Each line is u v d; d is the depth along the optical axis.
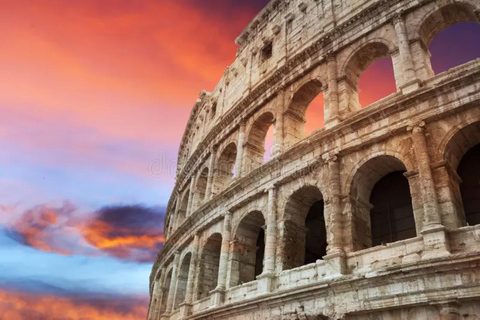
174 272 45.91
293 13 43.09
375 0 34.00
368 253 23.80
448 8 28.48
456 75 24.14
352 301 22.30
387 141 26.19
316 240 33.66
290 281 27.41
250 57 47.50
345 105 31.06
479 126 23.34
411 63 27.98
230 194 37.22
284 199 31.34
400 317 20.58
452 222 21.33
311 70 36.03
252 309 28.55
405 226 26.64
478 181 24.55
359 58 33.03
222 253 35.09
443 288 19.20
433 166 23.28
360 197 27.28
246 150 40.03
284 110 37.00
